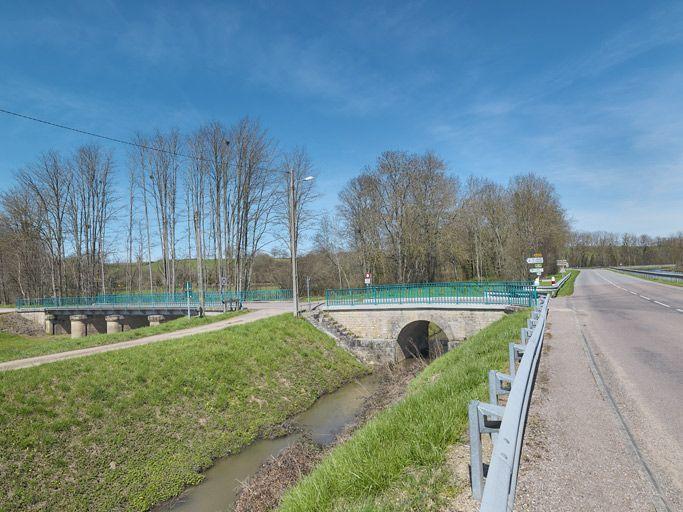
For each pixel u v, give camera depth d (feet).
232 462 37.93
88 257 166.40
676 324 46.34
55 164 158.30
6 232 163.02
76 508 29.14
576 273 279.90
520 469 13.97
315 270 174.09
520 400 11.62
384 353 84.84
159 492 32.37
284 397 53.83
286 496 18.08
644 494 12.19
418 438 16.99
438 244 153.17
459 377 26.00
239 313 99.96
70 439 34.04
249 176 147.43
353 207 161.48
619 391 22.34
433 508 12.37
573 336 40.60
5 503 27.48
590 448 15.42
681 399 20.80
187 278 199.00
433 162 152.46
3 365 46.03
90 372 42.86
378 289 92.73
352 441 20.61
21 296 188.34
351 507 13.64
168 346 54.85
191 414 42.98
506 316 69.46
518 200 166.50
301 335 77.46
